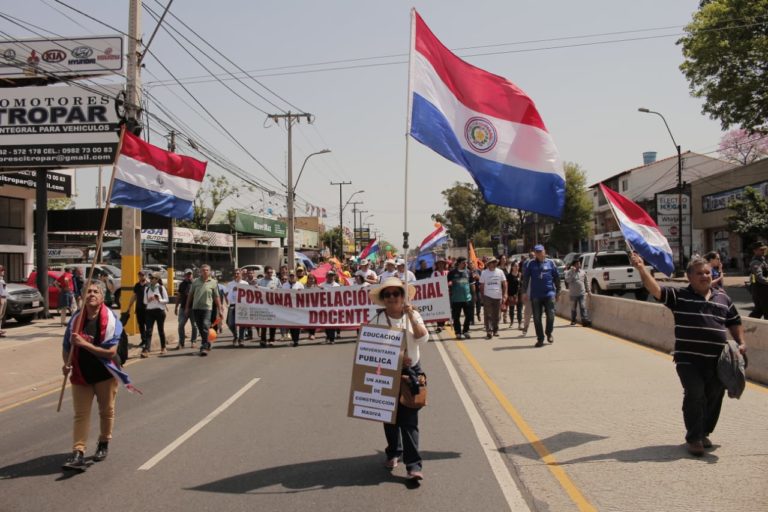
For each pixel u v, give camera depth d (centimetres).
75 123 1984
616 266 2391
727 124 3172
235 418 791
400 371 543
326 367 1176
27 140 1997
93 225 3328
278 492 527
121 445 679
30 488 549
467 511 478
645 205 6012
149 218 3145
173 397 935
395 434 580
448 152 761
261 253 5906
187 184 1468
